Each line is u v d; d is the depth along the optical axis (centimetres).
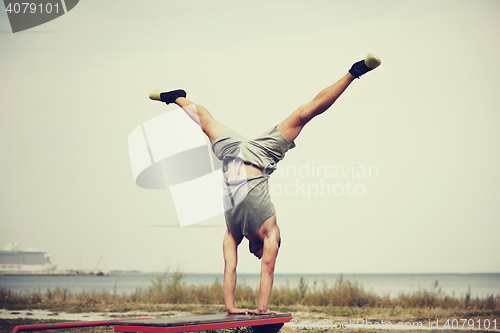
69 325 346
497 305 994
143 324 276
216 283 1147
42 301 1088
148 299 1104
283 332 654
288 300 1068
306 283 1163
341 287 1105
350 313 888
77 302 1084
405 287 2553
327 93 355
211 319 306
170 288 1138
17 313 852
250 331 374
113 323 368
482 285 2281
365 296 1074
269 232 373
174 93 422
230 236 396
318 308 978
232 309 376
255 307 973
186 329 281
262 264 373
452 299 1055
